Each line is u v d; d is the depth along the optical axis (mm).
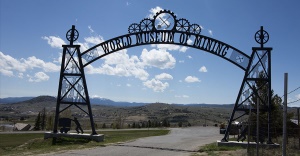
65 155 15062
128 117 179250
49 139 22578
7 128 63500
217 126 77500
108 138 25516
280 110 23438
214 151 17797
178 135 37938
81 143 21766
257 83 21047
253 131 19953
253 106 20281
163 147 20016
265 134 21641
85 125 72312
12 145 27406
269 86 20109
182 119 153375
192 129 56188
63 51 23516
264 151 16250
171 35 22188
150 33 22453
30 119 150000
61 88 23266
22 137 38938
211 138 32094
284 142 9320
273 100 23922
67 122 23438
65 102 23203
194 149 19203
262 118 22250
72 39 23547
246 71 20625
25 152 16391
